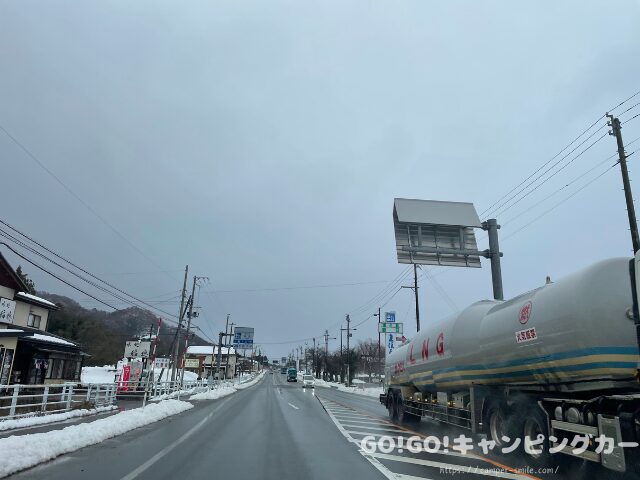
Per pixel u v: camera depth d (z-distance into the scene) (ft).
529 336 30.42
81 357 122.01
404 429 51.85
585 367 25.73
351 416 68.08
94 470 27.89
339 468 29.94
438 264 64.49
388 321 145.07
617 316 24.86
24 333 82.69
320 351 404.77
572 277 27.68
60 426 47.24
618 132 60.95
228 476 27.27
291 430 50.11
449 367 43.60
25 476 26.05
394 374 63.67
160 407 62.39
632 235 58.54
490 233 64.75
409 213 65.51
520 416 31.30
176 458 32.42
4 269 92.48
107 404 73.92
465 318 42.24
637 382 23.81
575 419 26.02
